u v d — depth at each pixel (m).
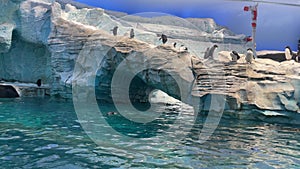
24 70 24.89
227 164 6.42
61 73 20.39
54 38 20.66
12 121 11.18
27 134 8.87
